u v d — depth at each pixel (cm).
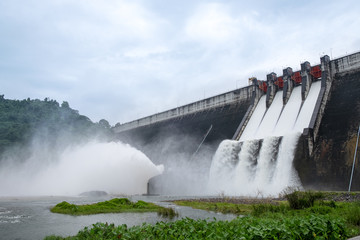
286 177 4759
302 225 1360
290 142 4894
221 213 2795
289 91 6306
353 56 5512
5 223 2308
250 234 1288
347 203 2561
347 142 4628
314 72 6178
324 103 5394
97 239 1366
